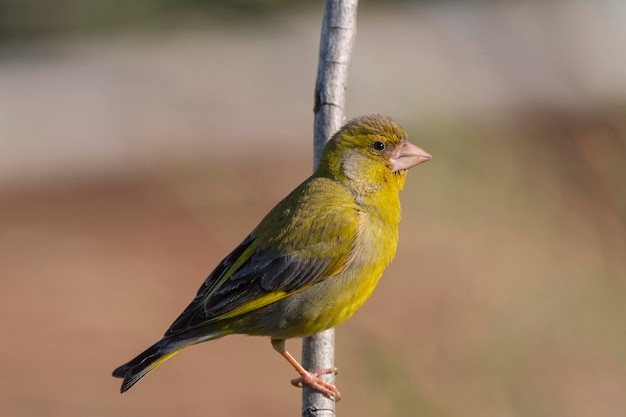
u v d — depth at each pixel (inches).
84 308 653.3
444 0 867.4
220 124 875.4
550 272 468.1
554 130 517.3
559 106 525.0
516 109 559.2
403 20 942.4
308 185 358.0
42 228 778.8
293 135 863.7
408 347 482.0
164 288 671.8
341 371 473.4
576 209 488.1
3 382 567.8
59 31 1064.2
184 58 992.9
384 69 852.6
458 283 558.3
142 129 885.8
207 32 1038.4
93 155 889.5
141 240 748.6
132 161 875.4
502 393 418.9
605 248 441.1
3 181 870.4
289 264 343.6
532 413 419.5
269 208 725.3
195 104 903.7
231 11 1038.4
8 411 539.2
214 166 802.8
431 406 406.6
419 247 604.7
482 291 536.7
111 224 780.6
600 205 467.8
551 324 436.1
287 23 1008.2
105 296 665.6
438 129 514.0
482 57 592.1
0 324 633.0
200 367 590.2
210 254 721.6
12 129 937.5
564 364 438.9
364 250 347.9
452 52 642.2
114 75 984.9
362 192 356.2
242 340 618.2
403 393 407.8
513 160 505.7
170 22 1050.7
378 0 964.6
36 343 613.0
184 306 649.0
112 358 594.2
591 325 431.8
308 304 343.9
